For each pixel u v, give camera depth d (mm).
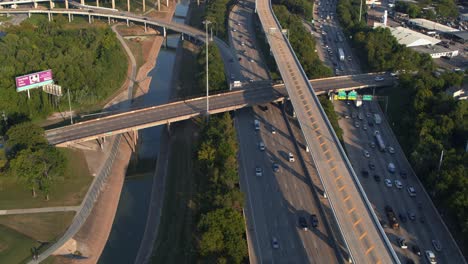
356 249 195750
